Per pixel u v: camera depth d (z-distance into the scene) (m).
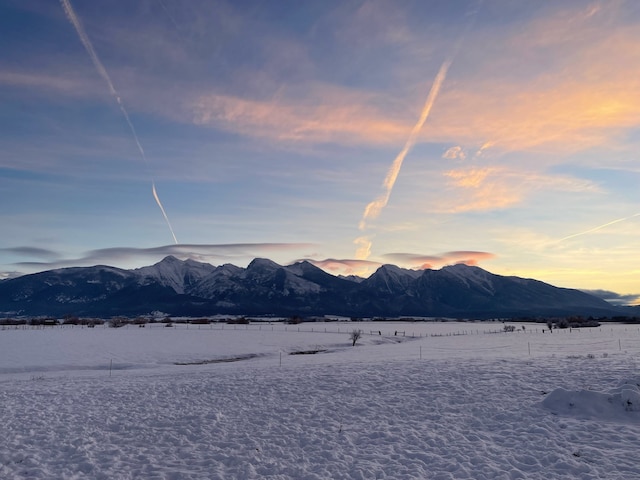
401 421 15.48
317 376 23.81
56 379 29.23
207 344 65.75
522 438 13.09
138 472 11.27
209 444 13.48
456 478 10.53
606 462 10.98
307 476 10.88
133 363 43.66
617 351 35.50
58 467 11.65
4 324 128.25
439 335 100.00
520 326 151.25
